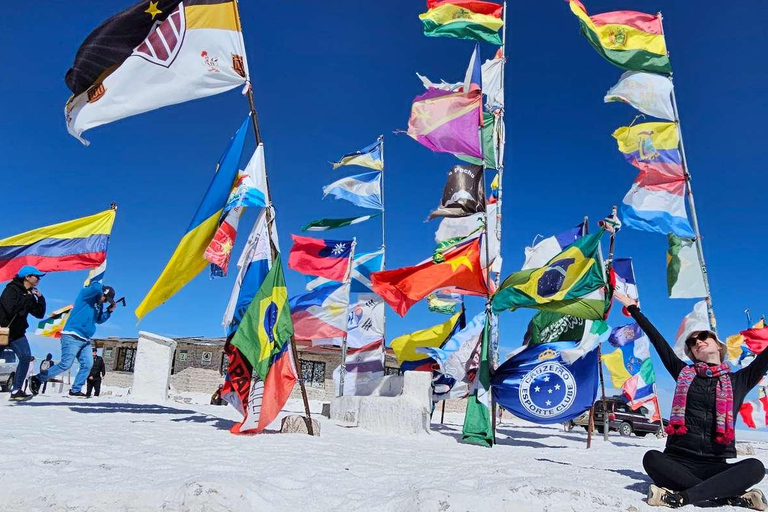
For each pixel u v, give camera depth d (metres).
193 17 8.46
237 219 8.60
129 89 8.29
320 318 14.54
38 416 8.09
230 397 8.25
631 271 14.47
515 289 9.95
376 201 16.86
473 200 10.76
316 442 7.52
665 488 4.23
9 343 9.77
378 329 16.11
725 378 4.35
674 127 11.06
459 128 11.01
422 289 10.45
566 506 3.87
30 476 4.03
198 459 5.20
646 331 5.00
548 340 10.63
